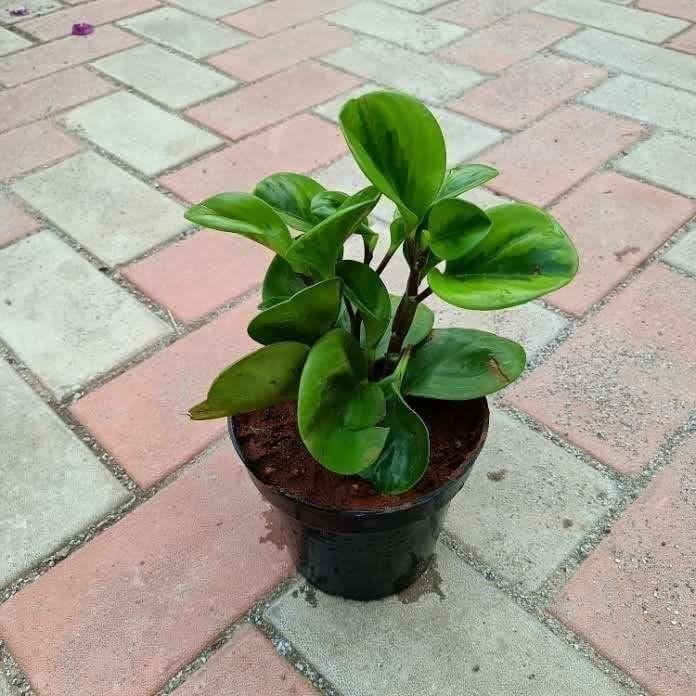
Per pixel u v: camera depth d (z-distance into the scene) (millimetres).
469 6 3162
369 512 987
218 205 958
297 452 1095
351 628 1242
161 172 2270
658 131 2352
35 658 1214
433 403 1154
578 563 1312
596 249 1941
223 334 1763
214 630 1244
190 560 1337
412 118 908
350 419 967
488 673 1184
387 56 2814
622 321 1750
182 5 3258
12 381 1665
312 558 1196
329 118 2482
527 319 1770
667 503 1387
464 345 1098
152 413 1587
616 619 1234
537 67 2703
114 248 2010
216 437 1536
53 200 2170
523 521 1373
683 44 2801
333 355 940
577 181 2166
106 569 1328
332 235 897
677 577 1282
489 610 1257
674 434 1504
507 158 2262
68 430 1559
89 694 1174
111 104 2584
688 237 1968
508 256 929
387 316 984
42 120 2510
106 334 1771
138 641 1232
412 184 935
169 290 1883
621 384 1606
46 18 3174
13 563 1342
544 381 1621
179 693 1173
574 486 1423
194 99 2600
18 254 1995
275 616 1261
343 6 3211
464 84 2623
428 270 991
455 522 1376
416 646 1218
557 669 1184
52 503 1431
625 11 3064
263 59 2822
